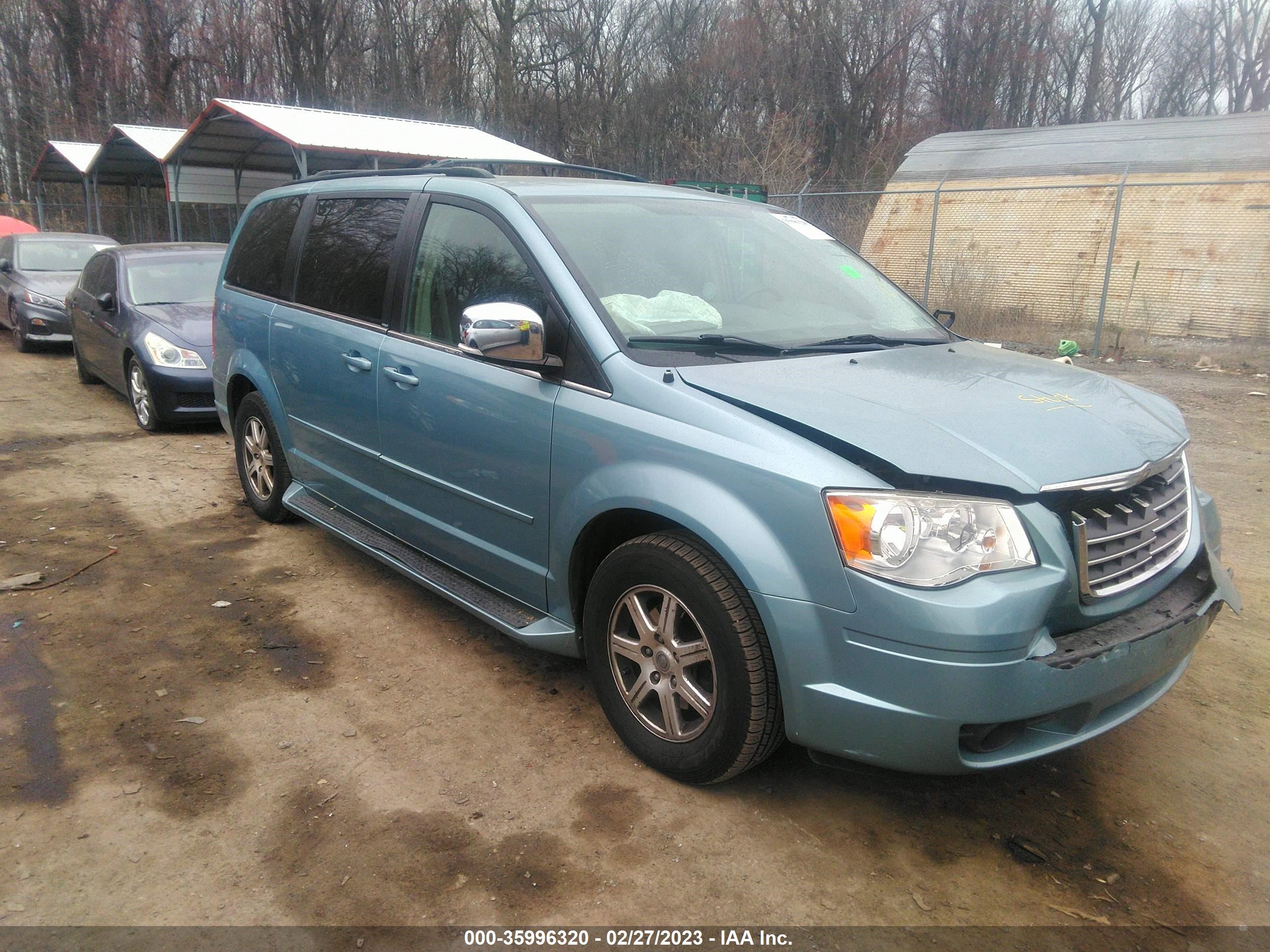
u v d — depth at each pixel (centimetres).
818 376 296
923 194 1506
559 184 374
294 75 3369
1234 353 1255
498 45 3238
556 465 307
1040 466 250
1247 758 317
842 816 280
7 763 294
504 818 273
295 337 451
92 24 3444
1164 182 1477
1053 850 268
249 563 471
